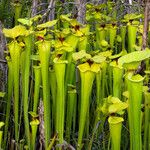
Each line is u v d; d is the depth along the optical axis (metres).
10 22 3.75
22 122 2.47
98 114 2.08
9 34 1.87
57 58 1.83
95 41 3.23
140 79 1.52
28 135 2.06
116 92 2.01
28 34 1.87
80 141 1.94
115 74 1.98
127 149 2.37
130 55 1.54
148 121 1.96
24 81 2.01
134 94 1.55
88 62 1.75
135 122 1.60
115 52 3.29
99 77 2.18
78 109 2.39
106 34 3.05
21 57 1.97
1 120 2.51
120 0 3.68
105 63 2.21
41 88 2.27
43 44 1.84
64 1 3.90
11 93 2.23
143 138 2.12
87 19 3.28
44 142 1.98
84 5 2.96
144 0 2.34
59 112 1.89
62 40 1.93
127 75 1.56
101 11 3.58
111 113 1.70
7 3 3.88
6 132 2.28
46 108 1.93
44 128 1.96
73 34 2.01
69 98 2.16
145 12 2.28
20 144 2.18
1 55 2.61
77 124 2.56
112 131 1.70
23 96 2.06
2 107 2.62
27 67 1.97
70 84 2.16
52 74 1.99
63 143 1.93
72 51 1.98
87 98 1.82
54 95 2.06
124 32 3.15
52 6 3.19
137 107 1.57
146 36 2.29
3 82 2.63
